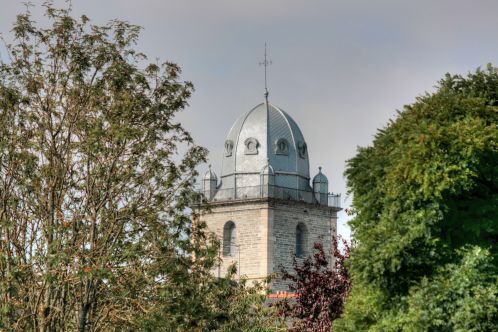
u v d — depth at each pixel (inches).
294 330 2741.1
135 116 2124.8
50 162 2085.4
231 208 5841.5
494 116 2033.7
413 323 1876.2
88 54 2097.7
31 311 2031.3
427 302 1872.5
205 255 2218.3
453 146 1932.8
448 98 2065.7
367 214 2118.6
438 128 1998.0
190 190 2182.6
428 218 1923.0
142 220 2121.1
